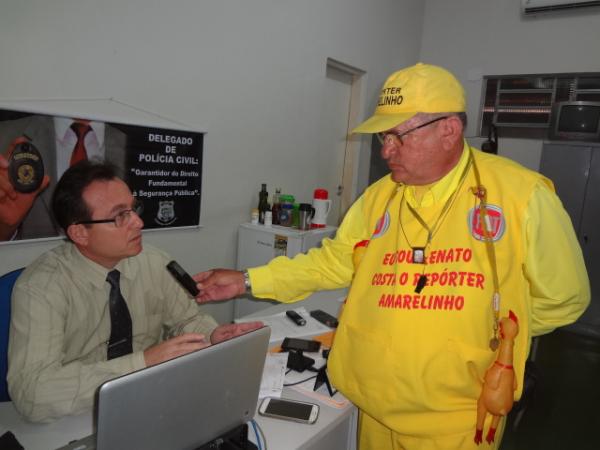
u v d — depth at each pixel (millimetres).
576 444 2352
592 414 2645
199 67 2463
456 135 996
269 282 1337
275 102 3002
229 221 2846
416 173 1021
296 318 1660
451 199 1045
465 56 4598
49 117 1881
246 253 2863
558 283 969
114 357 1280
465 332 951
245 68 2732
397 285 1036
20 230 1856
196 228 2637
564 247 967
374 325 1053
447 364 957
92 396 1004
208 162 2625
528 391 1402
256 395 942
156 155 2320
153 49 2223
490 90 4617
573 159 3848
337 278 1332
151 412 735
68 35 1895
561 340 3777
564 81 4262
